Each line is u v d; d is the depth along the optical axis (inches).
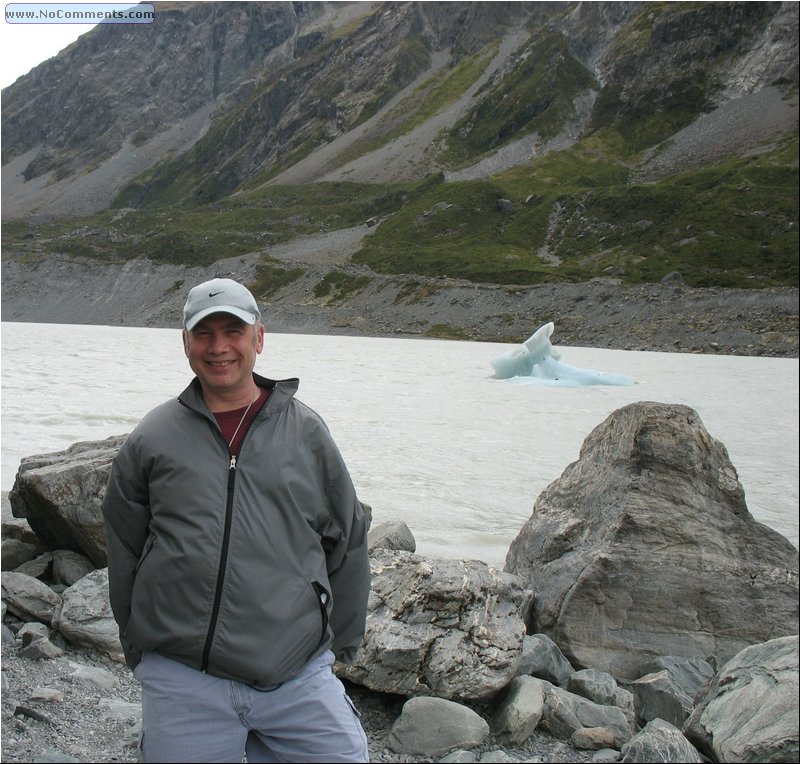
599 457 262.2
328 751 107.8
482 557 394.9
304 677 109.0
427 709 159.8
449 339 4244.6
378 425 958.4
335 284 5374.0
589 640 221.3
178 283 6117.1
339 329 4653.1
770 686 160.9
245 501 107.2
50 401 989.8
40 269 6737.2
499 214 6048.2
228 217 7509.8
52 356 1969.7
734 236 4731.8
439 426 978.7
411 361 2396.7
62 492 249.6
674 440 244.7
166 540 107.0
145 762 106.5
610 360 2785.4
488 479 636.7
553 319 4224.9
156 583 107.0
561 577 234.7
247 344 111.1
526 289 4606.3
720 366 2566.4
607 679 191.9
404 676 173.0
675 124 7303.2
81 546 254.4
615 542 231.8
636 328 3880.4
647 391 1641.2
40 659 187.2
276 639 105.9
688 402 1435.8
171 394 1134.4
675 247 4830.2
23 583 219.1
